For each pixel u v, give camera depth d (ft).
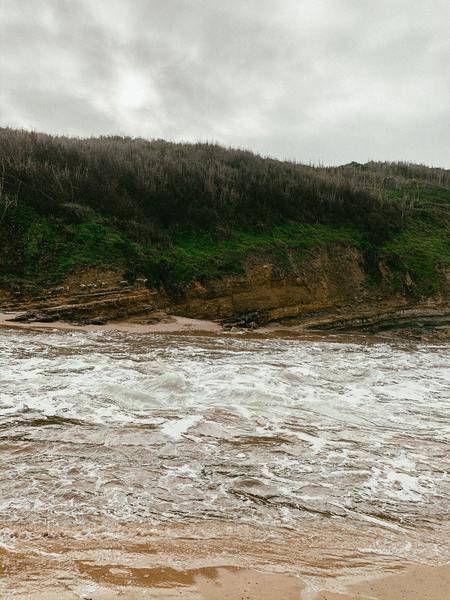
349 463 18.29
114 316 53.26
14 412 21.62
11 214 60.34
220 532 12.92
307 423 22.71
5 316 48.44
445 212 95.61
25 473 15.75
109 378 28.32
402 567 11.80
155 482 15.70
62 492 14.56
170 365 33.32
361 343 52.13
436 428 23.34
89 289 55.21
